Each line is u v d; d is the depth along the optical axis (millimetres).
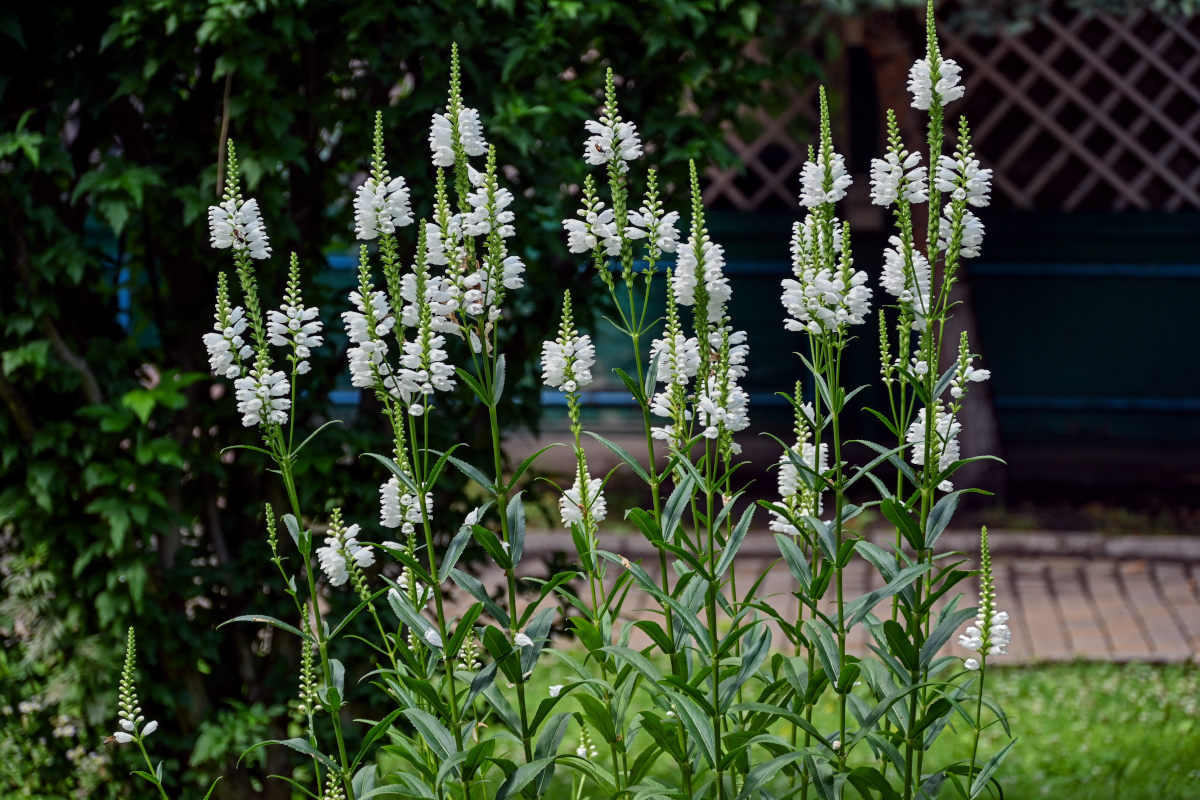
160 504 3742
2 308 3793
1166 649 6266
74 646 3879
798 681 2561
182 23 3727
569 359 2576
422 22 3838
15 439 3852
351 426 4004
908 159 2453
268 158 3750
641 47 4223
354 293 2488
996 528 8234
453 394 4094
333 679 2510
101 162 3842
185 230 3969
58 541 3857
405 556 2416
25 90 3840
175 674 3982
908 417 2676
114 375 3887
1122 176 10094
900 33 8531
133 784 3947
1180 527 8188
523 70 3959
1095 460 9547
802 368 9570
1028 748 4875
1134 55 10070
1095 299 9672
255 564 3994
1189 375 9656
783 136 9336
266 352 2545
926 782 2584
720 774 2416
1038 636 6480
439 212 2445
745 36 4184
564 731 2594
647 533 2488
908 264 2463
